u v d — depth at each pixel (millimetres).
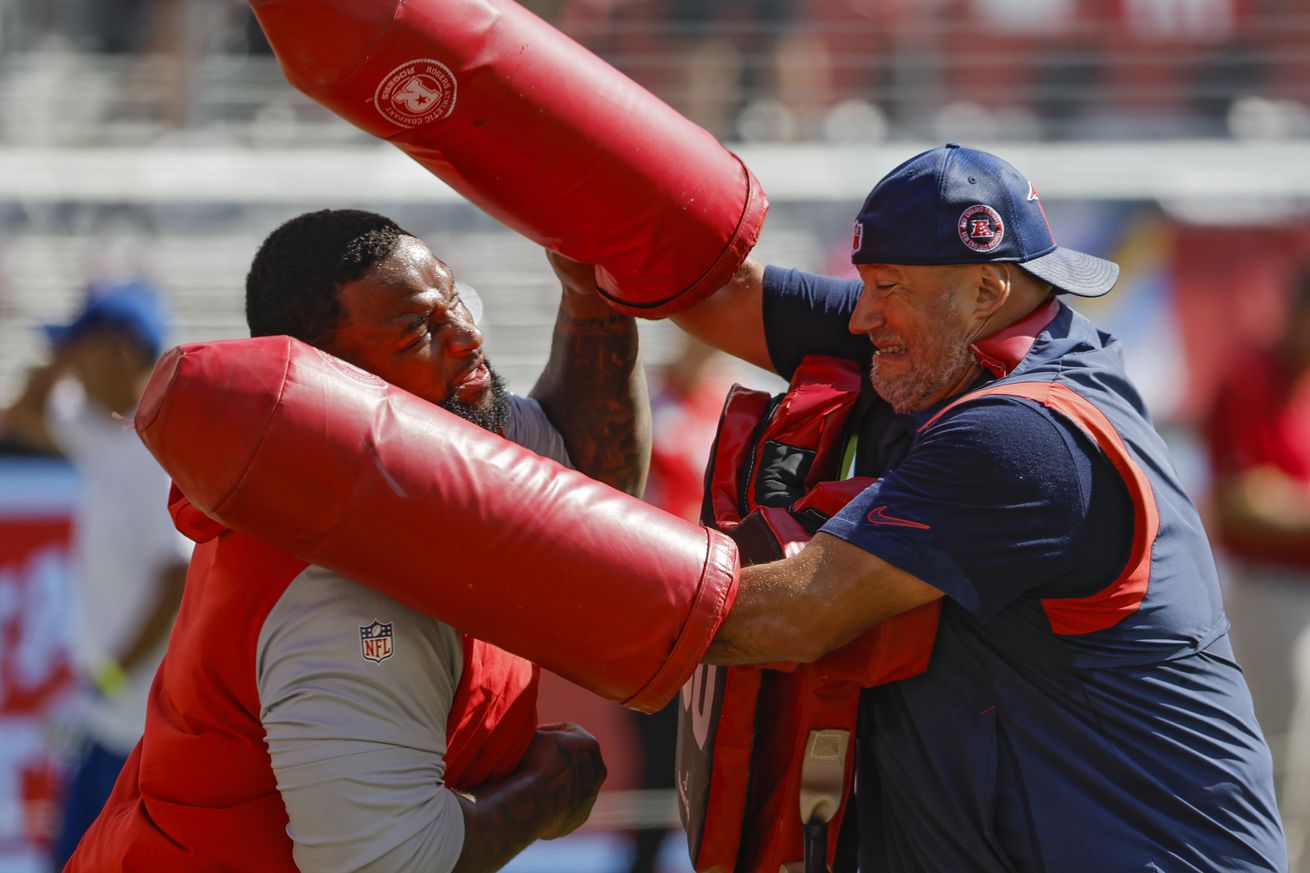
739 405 9883
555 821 8711
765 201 9125
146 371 15711
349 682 7539
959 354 8508
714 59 24812
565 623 7652
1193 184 23859
